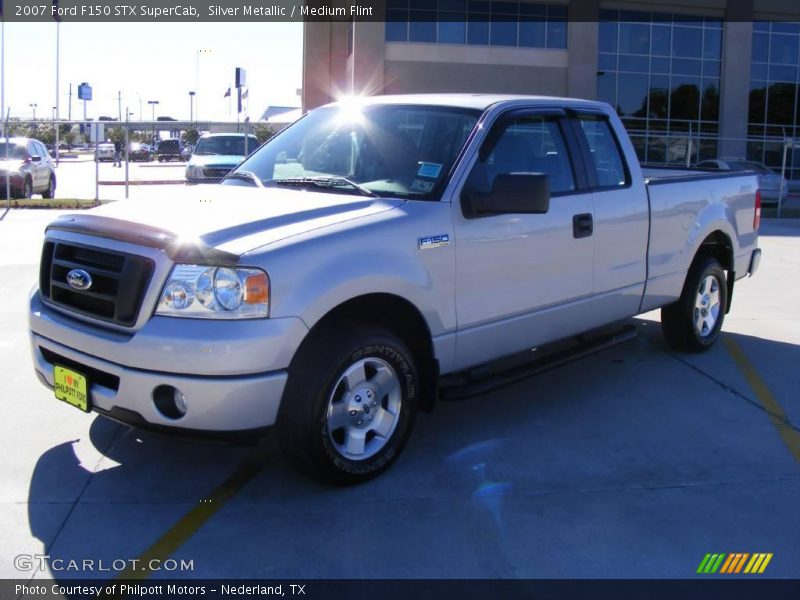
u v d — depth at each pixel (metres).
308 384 3.96
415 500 4.16
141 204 4.59
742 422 5.38
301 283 3.87
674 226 6.28
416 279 4.34
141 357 3.78
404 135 5.05
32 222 16.00
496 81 31.39
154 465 4.53
